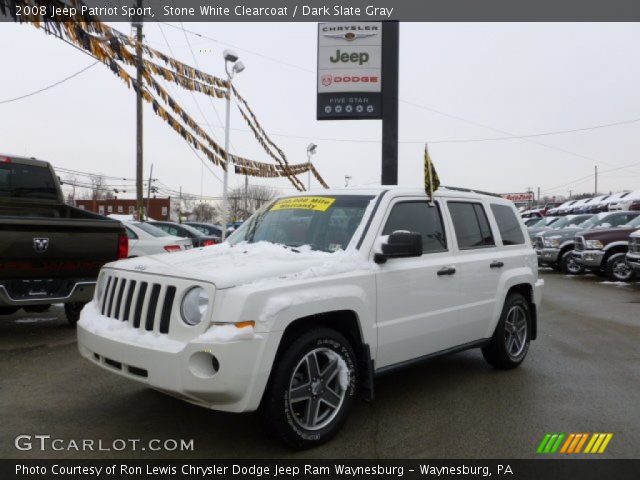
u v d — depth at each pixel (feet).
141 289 12.20
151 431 12.94
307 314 11.59
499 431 13.15
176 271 11.82
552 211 135.85
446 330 15.62
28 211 26.63
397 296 14.01
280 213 16.10
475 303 16.71
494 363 18.54
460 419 13.91
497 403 15.12
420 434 12.92
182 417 13.82
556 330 25.72
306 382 11.89
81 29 25.23
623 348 22.02
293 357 11.42
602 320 28.40
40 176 27.14
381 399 15.43
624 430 13.29
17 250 20.24
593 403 15.21
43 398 15.17
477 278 16.80
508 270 18.31
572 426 13.52
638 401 15.40
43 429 13.04
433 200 16.28
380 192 15.10
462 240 16.89
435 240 15.96
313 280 12.07
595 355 20.81
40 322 25.67
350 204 14.96
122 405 14.65
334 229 14.46
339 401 12.49
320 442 12.14
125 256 23.35
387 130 48.93
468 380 17.34
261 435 12.72
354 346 13.41
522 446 12.33
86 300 22.29
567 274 53.98
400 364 14.38
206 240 52.24
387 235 14.14
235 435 12.72
